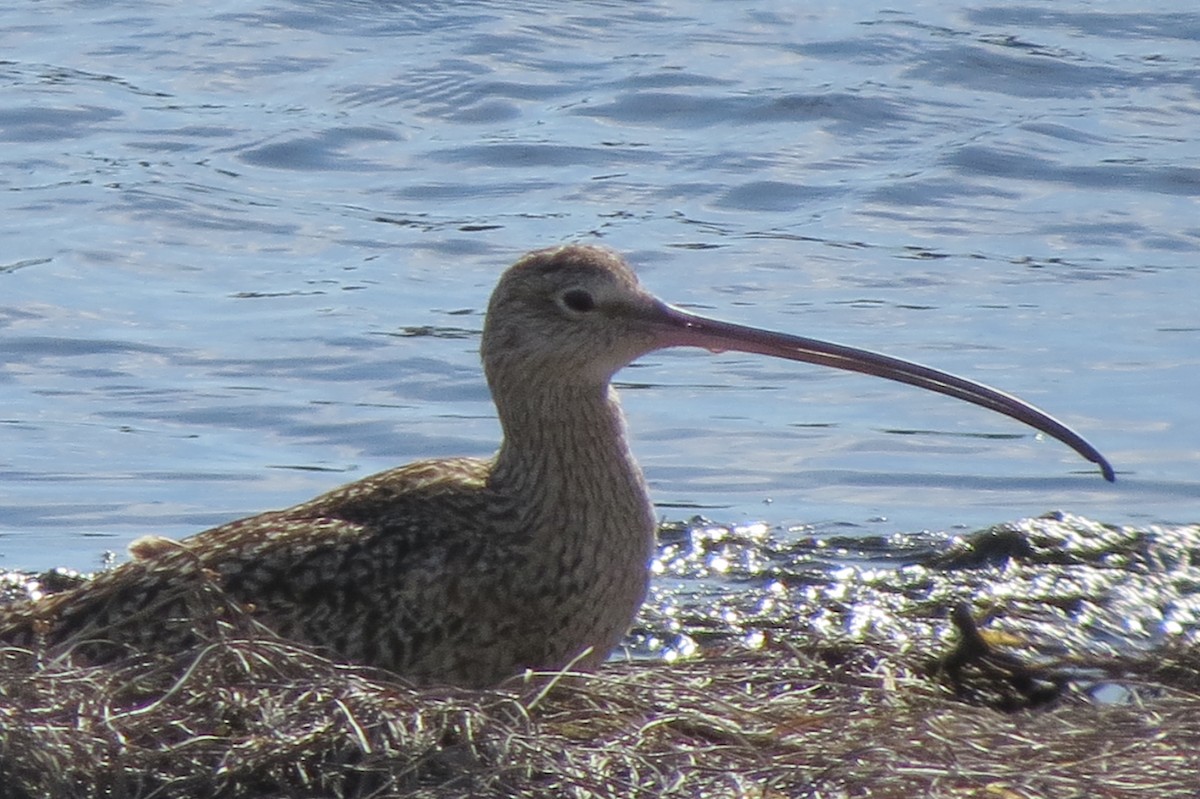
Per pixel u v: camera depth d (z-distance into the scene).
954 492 14.46
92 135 22.03
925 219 20.05
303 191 20.72
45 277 18.36
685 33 25.27
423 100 23.06
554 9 26.05
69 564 13.10
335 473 14.92
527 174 21.03
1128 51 24.62
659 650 11.36
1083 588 12.16
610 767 8.77
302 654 9.12
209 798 8.59
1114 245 19.39
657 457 15.08
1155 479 14.62
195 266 18.81
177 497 14.37
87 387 16.34
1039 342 17.14
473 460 10.42
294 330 17.34
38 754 8.55
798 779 8.73
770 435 15.53
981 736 9.24
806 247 19.28
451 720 8.83
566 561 9.84
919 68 23.91
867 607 11.95
